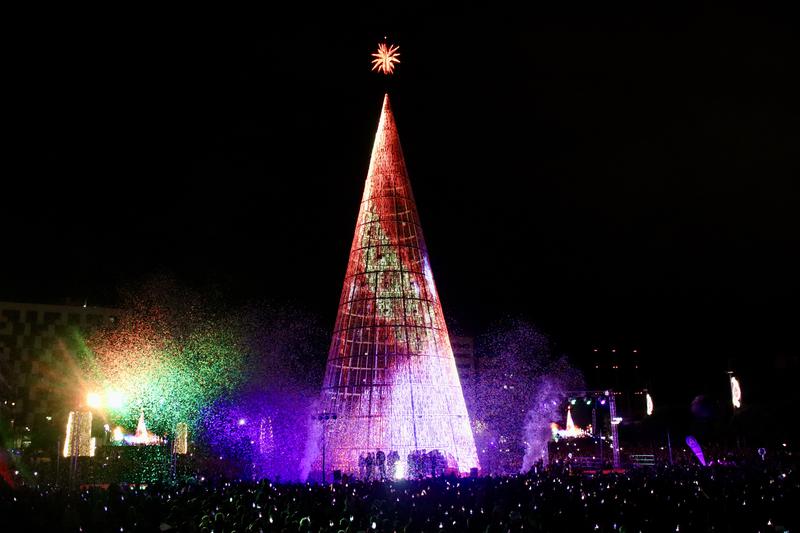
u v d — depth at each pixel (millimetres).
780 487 25422
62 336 90125
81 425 31656
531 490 25469
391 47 43000
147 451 42594
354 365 38219
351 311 39000
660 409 56938
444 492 24938
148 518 19875
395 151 41844
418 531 18688
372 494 24922
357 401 37031
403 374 37062
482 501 23422
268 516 19547
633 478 29828
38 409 86625
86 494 24281
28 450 52031
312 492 24250
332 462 36406
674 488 25922
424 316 38656
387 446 35750
